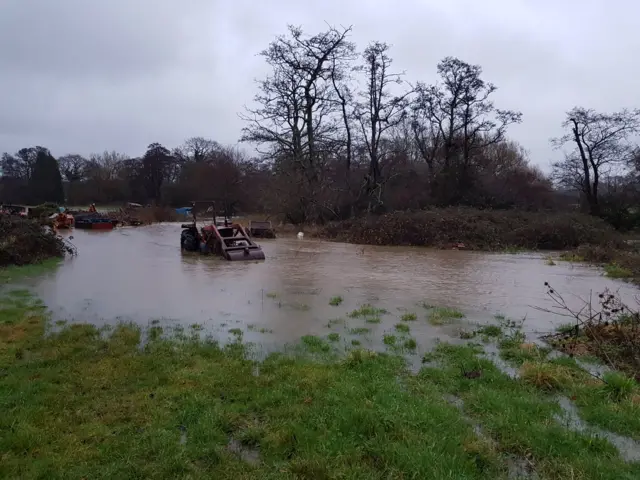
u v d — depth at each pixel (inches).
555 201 1465.3
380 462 152.3
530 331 306.7
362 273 544.4
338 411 181.0
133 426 172.4
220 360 241.8
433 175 1300.4
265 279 495.8
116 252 735.7
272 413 183.0
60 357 240.2
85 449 156.8
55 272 529.7
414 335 293.7
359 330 302.2
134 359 238.1
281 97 1241.4
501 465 152.8
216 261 636.7
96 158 3161.9
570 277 530.9
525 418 179.3
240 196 2135.8
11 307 353.7
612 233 925.2
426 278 513.3
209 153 2760.8
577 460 152.6
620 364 238.1
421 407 183.9
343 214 1254.9
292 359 240.8
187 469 147.6
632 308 372.2
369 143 1285.7
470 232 871.7
